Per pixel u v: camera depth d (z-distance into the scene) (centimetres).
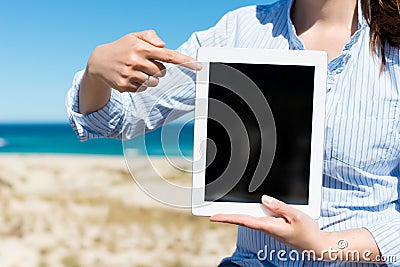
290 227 167
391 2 179
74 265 740
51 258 773
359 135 180
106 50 178
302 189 172
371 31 184
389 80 182
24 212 1037
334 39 190
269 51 173
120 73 174
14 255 787
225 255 734
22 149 3500
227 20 205
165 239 821
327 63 175
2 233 890
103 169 1552
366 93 181
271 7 203
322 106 171
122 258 753
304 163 172
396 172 190
